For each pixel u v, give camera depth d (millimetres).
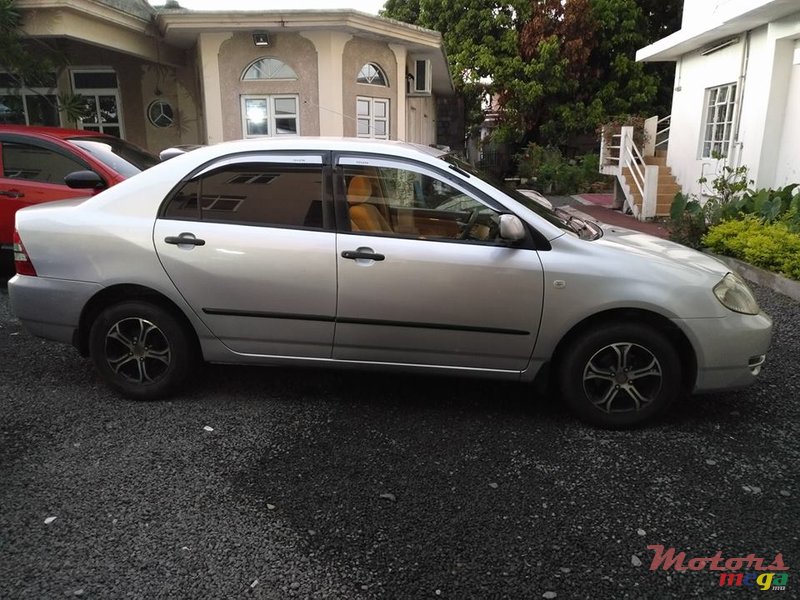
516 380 4020
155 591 2543
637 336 3801
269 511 3072
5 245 6848
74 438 3758
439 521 3010
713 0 11523
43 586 2557
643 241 4348
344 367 4129
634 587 2600
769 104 10164
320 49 11773
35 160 6773
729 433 3918
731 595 2562
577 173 19516
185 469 3436
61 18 9508
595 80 22172
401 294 3879
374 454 3615
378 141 4215
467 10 22422
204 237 4000
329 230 3961
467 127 28188
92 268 4094
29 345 5305
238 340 4117
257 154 4062
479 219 3924
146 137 13234
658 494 3246
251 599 2510
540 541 2875
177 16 10906
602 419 3918
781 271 7445
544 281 3789
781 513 3098
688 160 13281
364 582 2609
